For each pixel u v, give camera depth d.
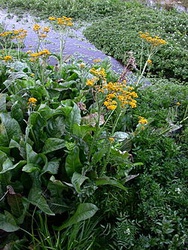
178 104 4.07
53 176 2.76
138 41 7.37
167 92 4.73
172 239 2.77
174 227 2.90
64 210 2.89
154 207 2.95
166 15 9.69
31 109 3.27
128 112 4.02
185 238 2.79
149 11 9.81
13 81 3.84
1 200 2.82
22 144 2.92
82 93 4.08
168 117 3.81
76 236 2.76
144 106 4.21
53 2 10.41
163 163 3.43
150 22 8.80
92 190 2.82
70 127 3.24
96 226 2.99
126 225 2.82
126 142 3.46
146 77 5.93
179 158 3.57
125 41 7.50
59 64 4.75
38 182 2.86
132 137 3.45
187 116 4.30
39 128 3.15
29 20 9.39
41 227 2.73
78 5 10.30
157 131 3.72
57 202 2.89
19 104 3.47
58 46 7.66
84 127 2.99
